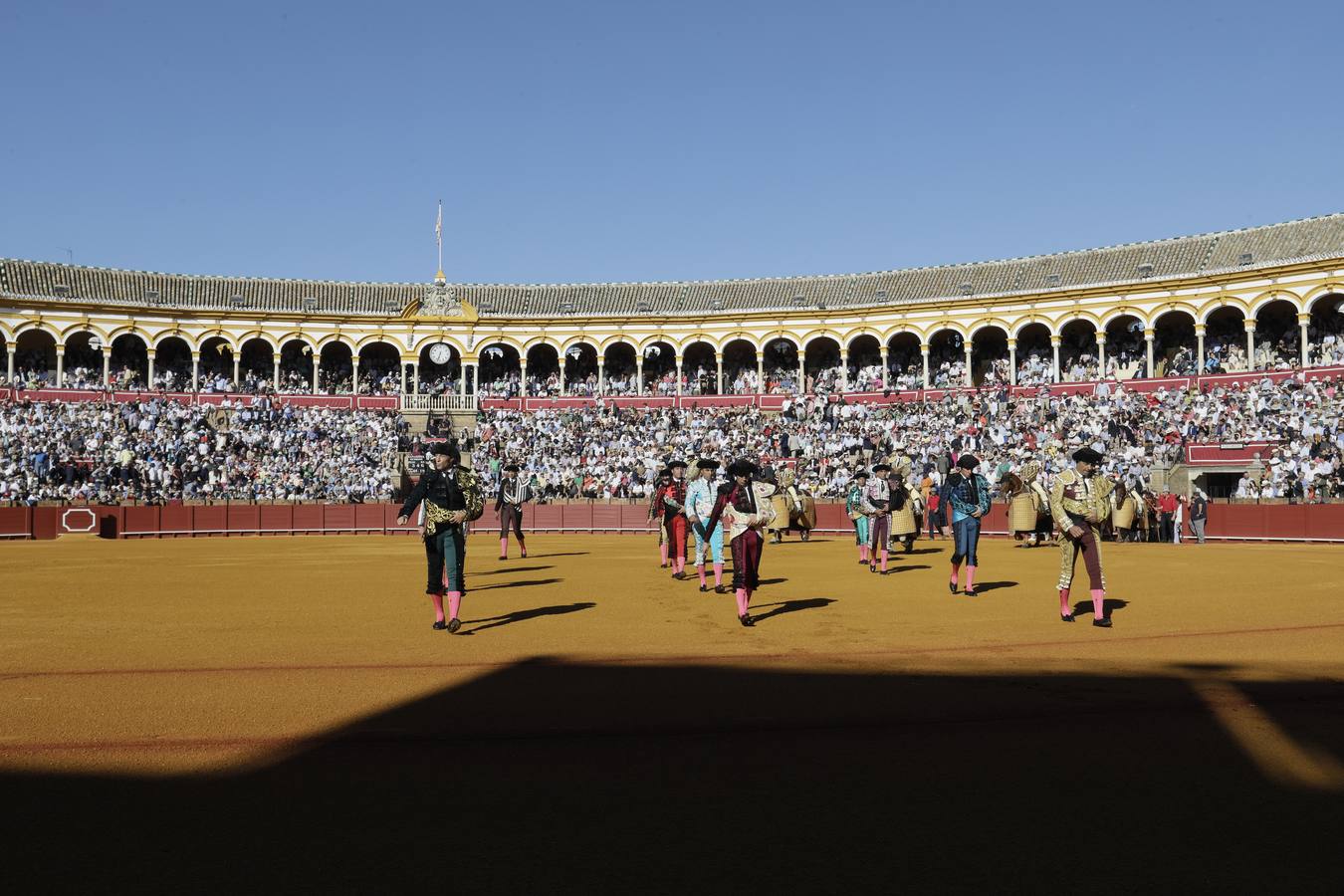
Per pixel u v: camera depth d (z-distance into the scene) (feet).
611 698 28.43
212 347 216.95
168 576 67.92
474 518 41.60
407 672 32.24
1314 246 169.89
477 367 215.51
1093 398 171.63
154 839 17.65
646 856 16.97
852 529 140.77
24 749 23.21
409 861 16.72
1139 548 95.20
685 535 64.13
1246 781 20.90
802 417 191.93
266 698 28.48
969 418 174.81
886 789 20.36
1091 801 19.66
